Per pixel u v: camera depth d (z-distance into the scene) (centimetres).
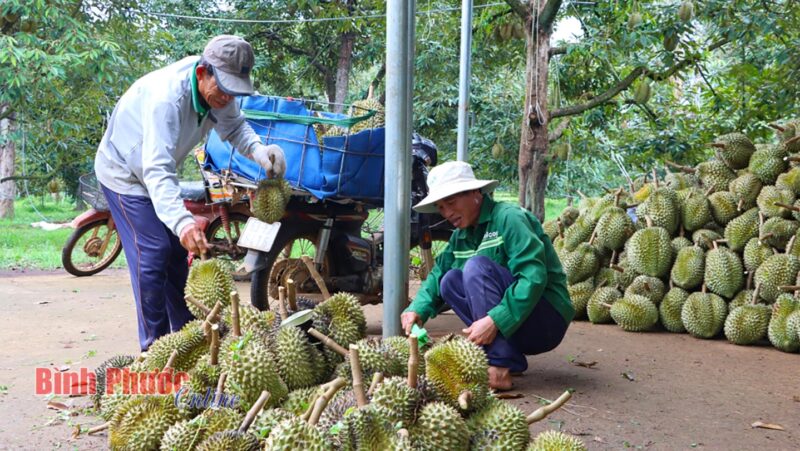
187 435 227
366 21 1479
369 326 559
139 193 367
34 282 798
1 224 1614
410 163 361
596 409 354
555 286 378
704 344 517
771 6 923
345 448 200
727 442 312
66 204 2672
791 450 304
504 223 359
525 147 851
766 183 575
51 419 323
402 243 360
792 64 899
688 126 1078
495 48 1294
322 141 519
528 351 392
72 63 1028
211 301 301
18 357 442
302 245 709
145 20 1300
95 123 1366
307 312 272
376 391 223
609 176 1597
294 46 1877
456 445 218
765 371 439
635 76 920
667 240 575
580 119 1113
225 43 350
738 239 552
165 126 351
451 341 251
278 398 247
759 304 521
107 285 779
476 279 363
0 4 981
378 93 1716
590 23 964
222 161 539
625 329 561
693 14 860
